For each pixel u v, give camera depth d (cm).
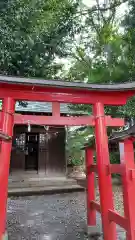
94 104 376
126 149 283
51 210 629
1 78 322
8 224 506
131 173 274
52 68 700
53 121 354
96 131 367
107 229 332
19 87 336
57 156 1059
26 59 555
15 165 1030
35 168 1121
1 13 505
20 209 641
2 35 489
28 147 1111
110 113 729
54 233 450
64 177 1040
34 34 566
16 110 902
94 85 365
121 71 751
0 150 313
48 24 648
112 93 377
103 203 342
